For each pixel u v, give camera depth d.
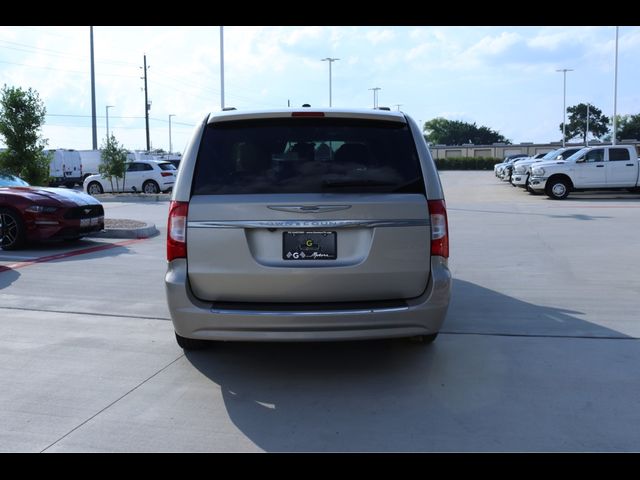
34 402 4.12
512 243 11.12
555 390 4.28
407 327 4.09
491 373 4.60
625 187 22.22
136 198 22.98
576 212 17.00
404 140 4.24
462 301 6.75
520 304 6.61
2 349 5.18
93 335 5.57
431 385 4.38
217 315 4.00
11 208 10.18
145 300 6.83
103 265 8.93
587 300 6.78
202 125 4.25
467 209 18.36
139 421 3.84
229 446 3.52
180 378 4.54
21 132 15.03
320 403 4.10
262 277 4.02
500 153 89.06
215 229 4.03
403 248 4.08
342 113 4.20
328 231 4.04
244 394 4.25
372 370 4.68
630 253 9.92
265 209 3.99
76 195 10.98
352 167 4.11
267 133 4.20
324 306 4.04
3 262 9.18
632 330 5.63
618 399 4.12
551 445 3.51
